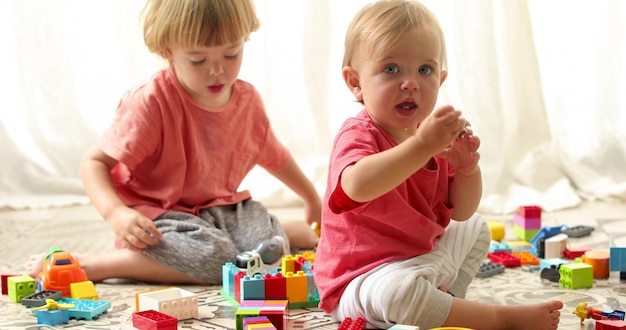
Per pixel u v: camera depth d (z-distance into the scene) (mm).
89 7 2359
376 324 1184
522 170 2260
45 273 1424
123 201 1647
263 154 1778
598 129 2266
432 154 1060
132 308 1360
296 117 2338
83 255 1558
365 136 1194
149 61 2303
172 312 1274
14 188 2369
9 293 1431
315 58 2291
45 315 1272
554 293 1399
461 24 2207
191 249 1512
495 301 1359
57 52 2354
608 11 2223
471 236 1313
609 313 1188
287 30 2303
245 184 2326
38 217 2180
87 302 1347
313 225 1889
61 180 2381
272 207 2287
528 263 1595
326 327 1240
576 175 2283
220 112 1670
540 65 2320
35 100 2371
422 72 1205
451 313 1146
